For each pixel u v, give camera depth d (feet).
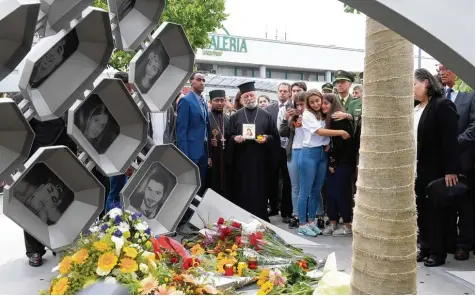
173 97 14.12
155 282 8.26
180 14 42.42
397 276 5.87
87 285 8.21
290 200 18.47
